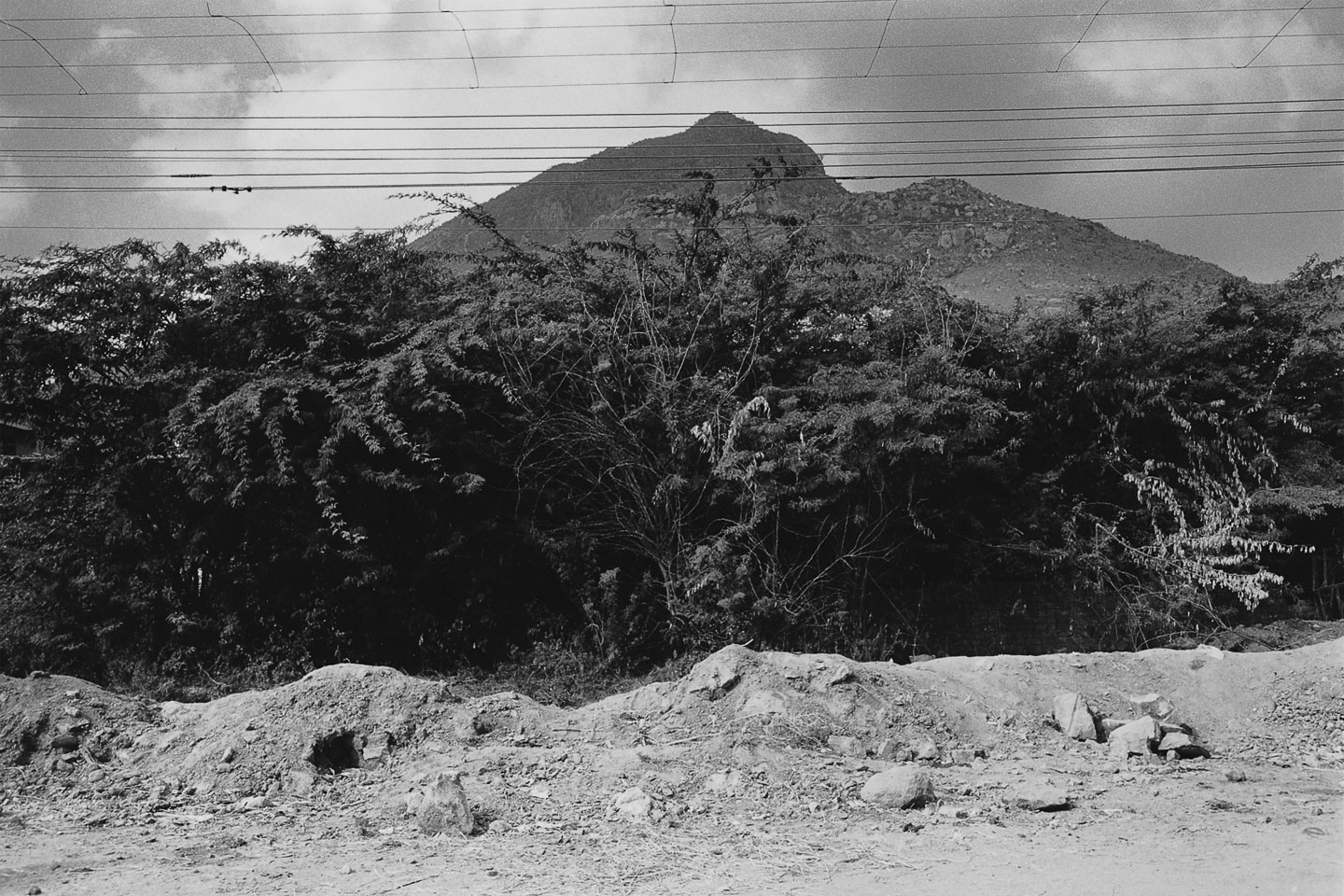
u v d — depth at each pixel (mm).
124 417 13727
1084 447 15586
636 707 9844
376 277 14594
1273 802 8102
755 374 14617
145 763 8422
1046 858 6609
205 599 13570
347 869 6316
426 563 13711
